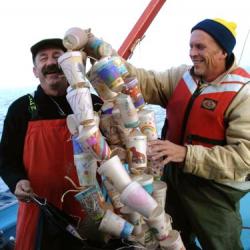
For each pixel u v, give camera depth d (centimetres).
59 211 123
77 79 106
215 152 134
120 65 118
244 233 219
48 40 152
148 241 121
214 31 137
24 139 156
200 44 140
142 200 99
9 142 158
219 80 145
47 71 151
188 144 144
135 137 113
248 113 136
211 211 149
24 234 147
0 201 231
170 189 163
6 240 196
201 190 149
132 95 124
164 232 113
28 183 142
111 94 118
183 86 155
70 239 115
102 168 101
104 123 121
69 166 148
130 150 113
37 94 159
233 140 138
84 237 120
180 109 153
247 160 133
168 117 162
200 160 131
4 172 154
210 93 144
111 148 119
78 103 104
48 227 118
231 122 138
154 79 170
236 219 153
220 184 146
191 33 145
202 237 152
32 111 155
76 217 133
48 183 150
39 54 154
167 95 171
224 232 149
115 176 100
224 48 139
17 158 159
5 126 159
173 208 165
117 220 110
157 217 109
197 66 145
